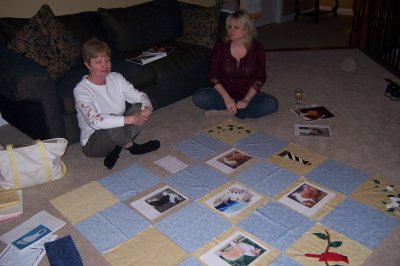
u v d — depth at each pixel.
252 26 2.75
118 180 2.36
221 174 2.38
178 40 3.57
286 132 2.81
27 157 2.22
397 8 4.07
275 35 5.55
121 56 3.19
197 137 2.80
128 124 2.48
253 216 2.02
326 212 2.03
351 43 4.74
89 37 3.10
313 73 3.92
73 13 3.35
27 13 3.10
